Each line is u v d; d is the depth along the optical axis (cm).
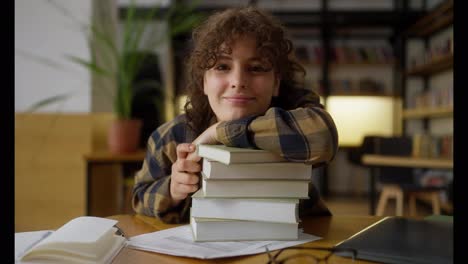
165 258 58
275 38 83
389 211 398
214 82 80
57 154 250
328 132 63
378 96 510
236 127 66
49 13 256
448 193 352
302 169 64
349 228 78
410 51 510
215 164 62
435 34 482
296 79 99
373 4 532
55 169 249
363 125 527
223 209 64
